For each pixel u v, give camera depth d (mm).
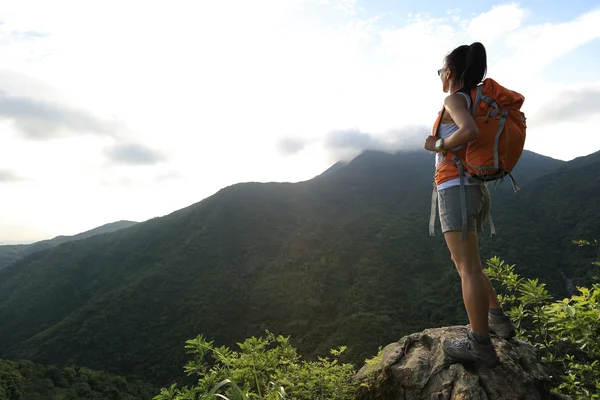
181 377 63406
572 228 85000
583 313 2457
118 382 57438
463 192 1971
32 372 51406
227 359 2141
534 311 2963
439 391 2117
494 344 2303
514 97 1873
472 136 1774
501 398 1944
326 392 2377
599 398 2352
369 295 76625
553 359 2861
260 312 81375
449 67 2062
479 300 1987
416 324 63750
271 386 2219
